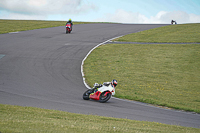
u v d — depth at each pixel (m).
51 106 21.59
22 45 65.31
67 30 87.94
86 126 14.02
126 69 50.88
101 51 64.81
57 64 49.47
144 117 21.23
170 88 39.72
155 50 68.25
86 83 38.06
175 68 53.19
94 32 93.88
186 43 76.12
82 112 20.27
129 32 96.19
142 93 35.19
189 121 22.05
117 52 64.88
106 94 26.11
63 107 21.64
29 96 25.73
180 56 62.53
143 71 50.06
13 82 33.44
